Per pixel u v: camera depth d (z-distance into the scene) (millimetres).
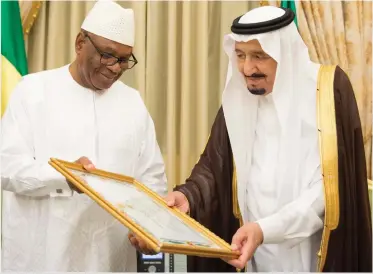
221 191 2342
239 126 2281
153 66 3262
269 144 2232
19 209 2348
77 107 2377
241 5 3238
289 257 2232
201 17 3223
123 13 2285
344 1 3205
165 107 3258
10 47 3070
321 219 2158
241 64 2170
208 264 2430
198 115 3213
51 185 2213
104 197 1841
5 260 2361
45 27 3258
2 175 2260
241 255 1948
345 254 2145
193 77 3246
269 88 2170
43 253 2316
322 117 2152
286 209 2109
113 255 2377
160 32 3277
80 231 2314
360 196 2186
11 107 2365
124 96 2490
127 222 1706
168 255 2561
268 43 2090
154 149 2508
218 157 2359
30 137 2318
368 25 3203
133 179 2188
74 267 2309
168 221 1874
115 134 2393
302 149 2182
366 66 3207
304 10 3172
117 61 2283
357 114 2205
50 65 3223
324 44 3178
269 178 2199
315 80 2211
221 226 2346
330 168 2115
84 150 2342
